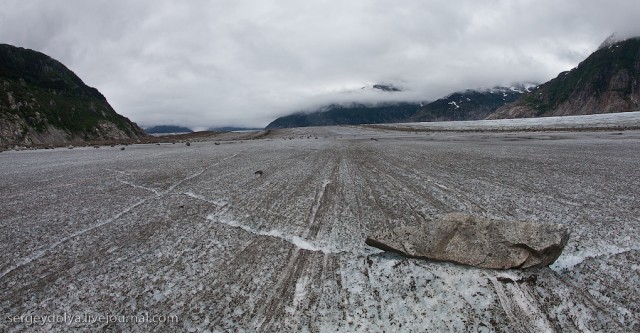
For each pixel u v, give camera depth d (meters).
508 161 18.86
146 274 6.79
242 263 7.13
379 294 5.78
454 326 4.96
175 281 6.49
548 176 14.19
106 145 50.59
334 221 9.52
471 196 11.45
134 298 5.97
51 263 7.38
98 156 29.97
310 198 12.05
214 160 23.77
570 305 5.32
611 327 4.90
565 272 6.21
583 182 12.84
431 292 5.66
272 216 10.14
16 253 7.93
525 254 6.11
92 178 17.23
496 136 42.94
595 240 7.44
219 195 12.90
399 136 52.22
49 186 15.48
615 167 15.79
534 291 5.58
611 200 10.34
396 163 19.78
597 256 6.72
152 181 15.96
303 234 8.64
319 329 5.05
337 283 6.19
